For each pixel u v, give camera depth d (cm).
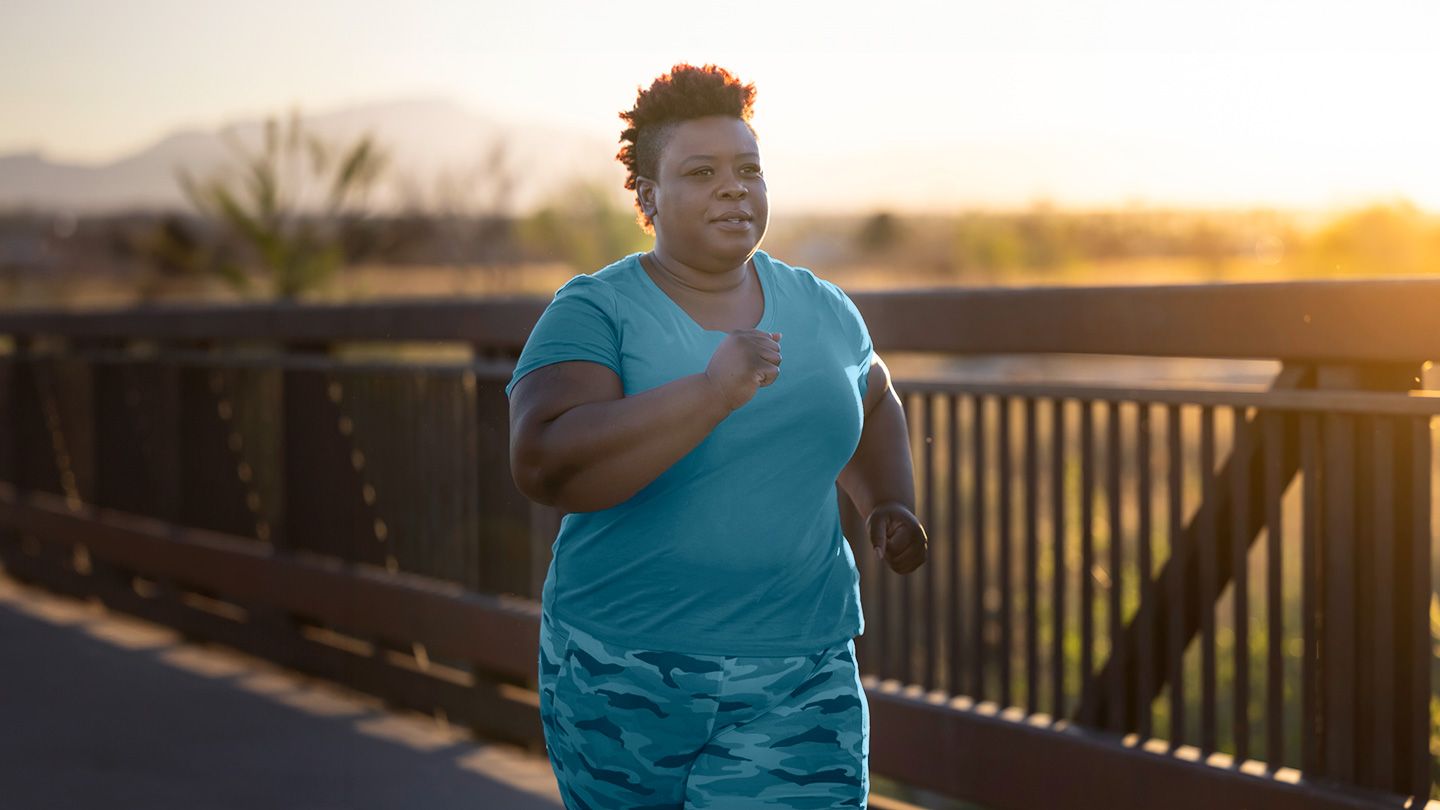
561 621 225
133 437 660
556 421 203
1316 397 282
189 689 539
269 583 564
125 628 642
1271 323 284
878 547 229
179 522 626
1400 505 278
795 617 219
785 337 216
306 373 551
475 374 470
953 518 357
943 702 357
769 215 218
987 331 333
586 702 221
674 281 218
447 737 478
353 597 523
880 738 369
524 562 467
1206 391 304
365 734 482
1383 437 277
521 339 448
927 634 363
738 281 220
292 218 1362
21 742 473
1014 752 338
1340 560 283
